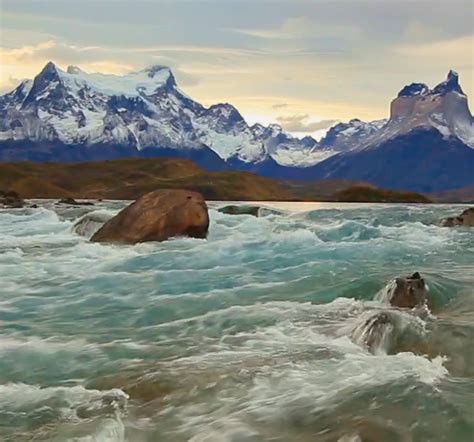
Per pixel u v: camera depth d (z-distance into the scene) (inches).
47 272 692.1
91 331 447.5
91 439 265.1
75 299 558.3
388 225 1222.3
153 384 321.7
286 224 1179.9
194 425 276.8
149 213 899.4
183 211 905.5
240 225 1148.5
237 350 382.3
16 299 561.6
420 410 277.9
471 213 1277.1
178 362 360.5
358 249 828.6
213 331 433.4
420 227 1173.7
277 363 349.4
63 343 413.4
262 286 584.1
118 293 577.6
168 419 283.0
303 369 336.8
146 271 682.2
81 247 858.8
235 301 524.7
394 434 256.8
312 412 280.7
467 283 545.3
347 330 412.5
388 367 336.8
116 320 481.1
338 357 358.0
